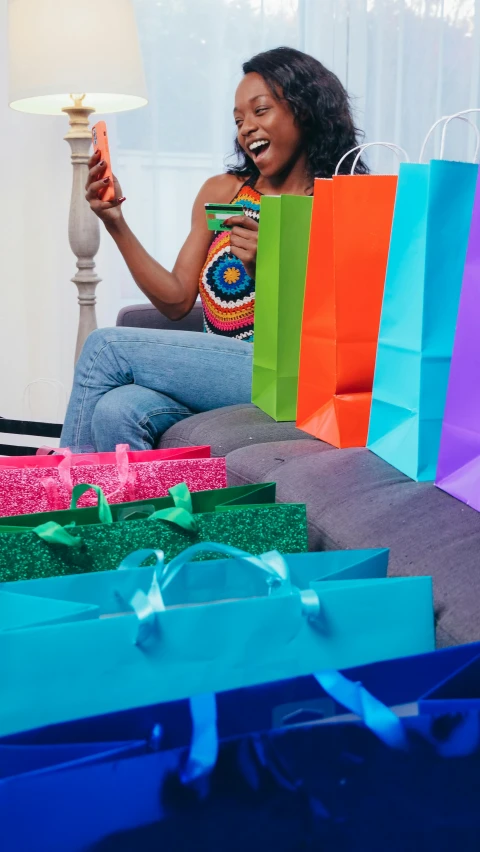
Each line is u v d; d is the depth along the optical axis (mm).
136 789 459
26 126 3016
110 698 568
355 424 1155
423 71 3254
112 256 3129
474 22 3248
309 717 534
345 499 936
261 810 474
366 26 3168
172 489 808
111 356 1563
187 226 3154
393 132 3283
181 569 679
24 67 2324
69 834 450
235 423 1356
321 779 481
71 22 2273
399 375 1016
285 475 1047
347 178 1056
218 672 592
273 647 605
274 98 1807
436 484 923
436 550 776
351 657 626
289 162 1893
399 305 1007
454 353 876
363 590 628
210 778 463
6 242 3092
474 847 502
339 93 1854
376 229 1078
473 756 495
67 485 925
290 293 1301
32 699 553
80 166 2625
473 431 873
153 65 3016
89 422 1601
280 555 646
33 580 643
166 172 3102
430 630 653
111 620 568
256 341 1396
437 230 923
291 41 3102
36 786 446
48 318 3168
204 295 1931
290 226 1268
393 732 479
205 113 3084
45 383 3203
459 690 545
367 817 487
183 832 465
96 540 736
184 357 1562
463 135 3322
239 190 1981
